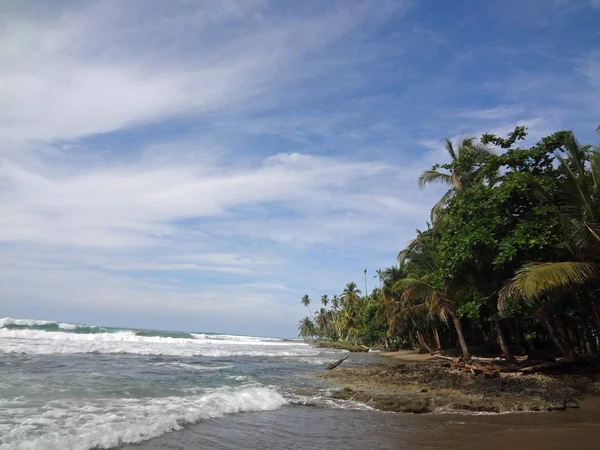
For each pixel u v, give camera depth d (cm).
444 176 2559
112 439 671
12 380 1248
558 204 1568
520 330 2842
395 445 717
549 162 1764
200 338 6712
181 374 1719
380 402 1145
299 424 877
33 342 2919
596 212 1353
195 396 1156
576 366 1653
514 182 1633
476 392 1390
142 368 1842
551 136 1705
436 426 884
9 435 672
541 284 1248
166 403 1015
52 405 926
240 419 898
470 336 3809
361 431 825
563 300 1684
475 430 848
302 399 1203
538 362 1861
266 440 730
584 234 1345
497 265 1630
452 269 1872
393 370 2027
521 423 930
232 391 1270
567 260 1512
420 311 3538
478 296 1830
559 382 1426
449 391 1444
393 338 5797
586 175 1485
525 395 1310
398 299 4238
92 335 4278
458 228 1900
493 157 1852
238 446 682
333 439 754
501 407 1113
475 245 1738
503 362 2005
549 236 1463
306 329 12519
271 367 2334
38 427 731
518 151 1792
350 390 1338
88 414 849
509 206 1733
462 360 2225
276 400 1136
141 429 733
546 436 793
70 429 725
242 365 2380
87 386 1220
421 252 3059
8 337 3494
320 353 4597
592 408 1142
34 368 1558
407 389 1506
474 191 1841
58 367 1633
